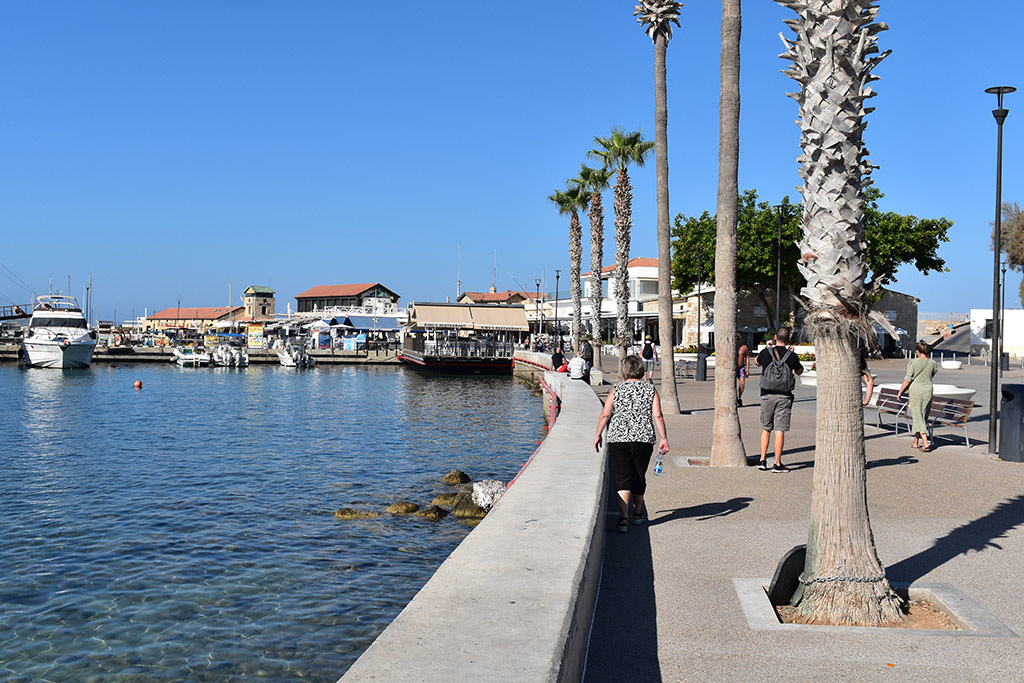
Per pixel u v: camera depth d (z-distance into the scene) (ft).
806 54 18.70
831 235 18.44
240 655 27.17
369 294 521.24
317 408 123.44
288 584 34.55
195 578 35.37
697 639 16.61
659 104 67.26
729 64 40.57
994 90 43.14
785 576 19.15
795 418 63.00
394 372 245.65
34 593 33.40
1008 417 40.32
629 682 14.53
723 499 31.27
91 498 52.90
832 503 18.16
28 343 227.61
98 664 26.50
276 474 62.59
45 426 97.55
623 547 24.14
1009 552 22.86
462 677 9.84
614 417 26.55
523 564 15.44
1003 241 215.51
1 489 56.13
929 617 18.06
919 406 44.34
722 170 40.52
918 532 25.41
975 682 14.37
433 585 13.97
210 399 141.79
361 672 10.00
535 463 29.37
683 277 211.61
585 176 151.02
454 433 90.02
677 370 127.95
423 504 51.31
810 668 15.06
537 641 11.14
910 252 187.32
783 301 209.87
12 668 26.17
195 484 58.18
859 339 18.22
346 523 45.44
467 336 243.40
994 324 43.52
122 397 144.87
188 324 538.88
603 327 272.10
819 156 18.57
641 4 67.97
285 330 376.68
